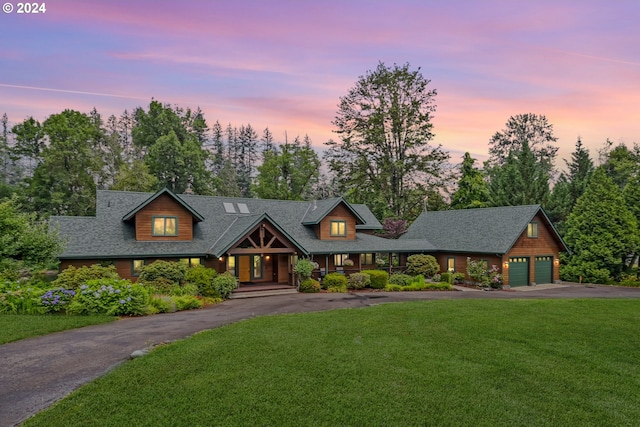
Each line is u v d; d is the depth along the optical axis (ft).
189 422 20.06
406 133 153.89
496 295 74.43
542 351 33.94
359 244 93.50
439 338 37.11
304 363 28.99
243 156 323.98
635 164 161.38
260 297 70.54
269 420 20.51
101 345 33.12
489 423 21.13
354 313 48.91
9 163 202.59
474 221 104.94
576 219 108.88
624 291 84.28
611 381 27.55
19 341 34.30
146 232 75.56
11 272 55.31
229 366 27.89
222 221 88.74
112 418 20.16
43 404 21.75
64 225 73.31
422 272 96.99
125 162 164.76
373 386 25.23
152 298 52.44
